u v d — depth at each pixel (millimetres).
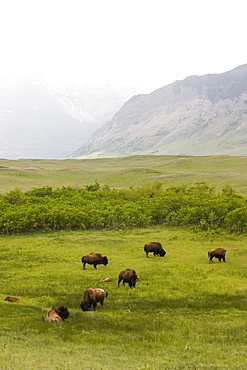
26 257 39281
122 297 25062
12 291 26562
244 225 52156
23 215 56031
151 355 14664
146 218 59938
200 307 22656
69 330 17578
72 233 55250
